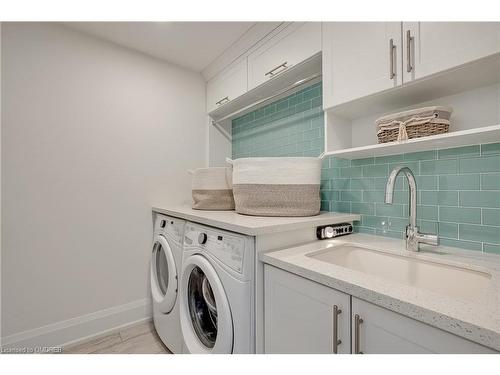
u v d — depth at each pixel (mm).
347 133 1458
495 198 995
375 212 1410
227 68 2121
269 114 2146
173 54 2066
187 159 2307
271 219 1243
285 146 1993
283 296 940
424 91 1070
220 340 1076
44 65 1613
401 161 1291
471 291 864
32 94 1570
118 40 1868
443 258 955
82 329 1732
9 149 1495
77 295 1722
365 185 1458
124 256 1929
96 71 1819
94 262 1794
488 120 1011
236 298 1029
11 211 1501
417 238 1056
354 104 1232
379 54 1069
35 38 1586
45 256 1609
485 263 889
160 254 1913
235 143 2553
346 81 1198
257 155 2270
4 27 1491
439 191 1150
